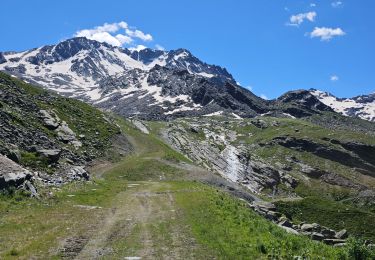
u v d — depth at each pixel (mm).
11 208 38312
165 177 121750
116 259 24516
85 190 59188
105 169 113875
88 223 35031
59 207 42281
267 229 36250
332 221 119250
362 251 30062
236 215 42094
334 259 29219
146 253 26141
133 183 87188
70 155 100125
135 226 34812
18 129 82688
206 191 66188
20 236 28516
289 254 27781
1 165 46031
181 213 42406
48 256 24203
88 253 25547
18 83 151125
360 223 120250
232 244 29031
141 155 147375
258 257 26484
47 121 118812
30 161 64625
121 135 161625
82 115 157000
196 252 26609
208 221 37438
